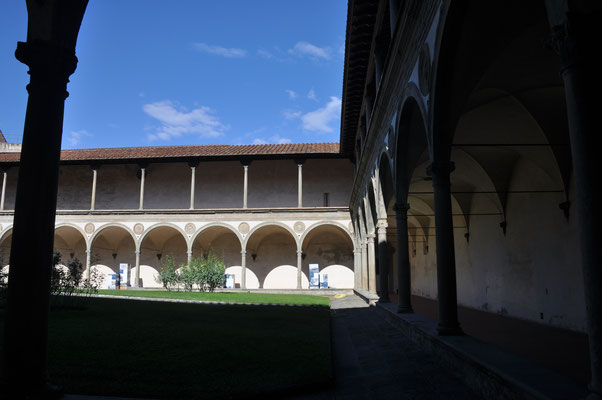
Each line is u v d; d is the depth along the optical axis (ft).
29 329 16.52
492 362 19.08
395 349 32.22
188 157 113.29
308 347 29.01
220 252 123.85
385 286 57.67
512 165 52.75
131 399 17.37
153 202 126.82
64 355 24.21
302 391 20.12
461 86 25.17
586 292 12.39
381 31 46.32
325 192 123.13
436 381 22.15
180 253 125.08
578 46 12.43
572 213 41.47
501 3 20.42
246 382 20.03
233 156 113.29
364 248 85.20
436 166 26.37
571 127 12.74
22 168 17.31
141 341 29.25
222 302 70.03
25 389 16.14
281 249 122.93
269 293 102.94
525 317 51.08
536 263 48.47
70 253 127.13
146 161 115.96
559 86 32.91
